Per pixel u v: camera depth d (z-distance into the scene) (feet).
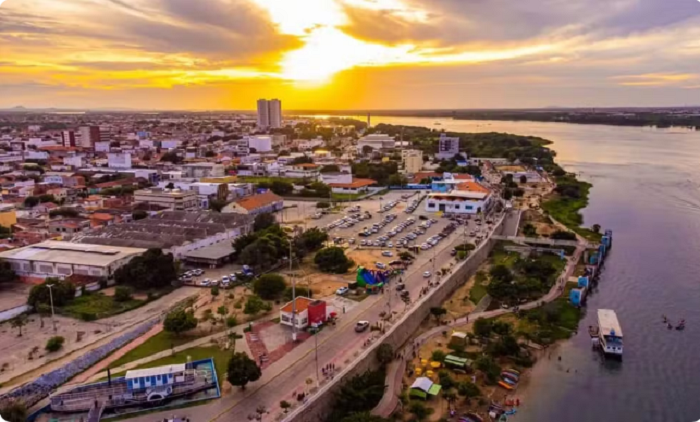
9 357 298.97
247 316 352.28
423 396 275.39
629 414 274.77
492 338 340.80
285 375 274.98
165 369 261.24
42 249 457.68
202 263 467.93
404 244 533.55
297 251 483.92
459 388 280.51
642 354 336.90
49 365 289.74
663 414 275.59
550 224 654.53
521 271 457.68
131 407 248.11
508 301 406.82
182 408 246.88
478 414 266.57
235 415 240.32
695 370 318.65
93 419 234.99
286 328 334.85
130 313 364.17
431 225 620.49
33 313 364.79
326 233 545.44
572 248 539.29
